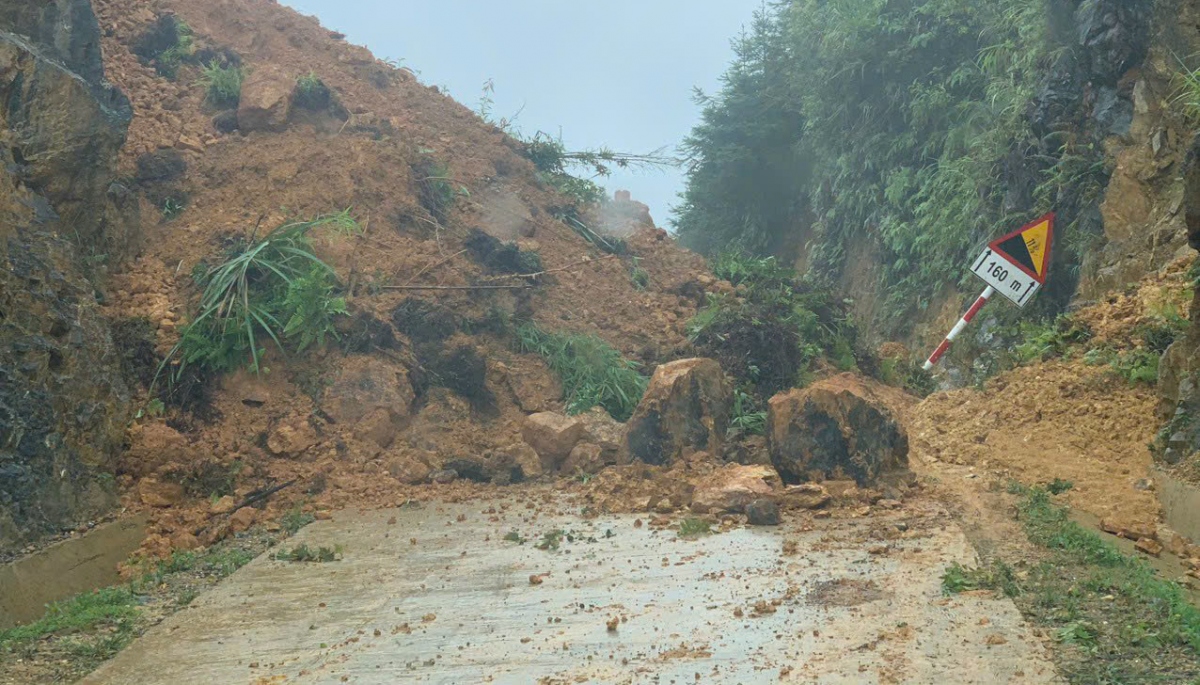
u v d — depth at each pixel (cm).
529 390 1166
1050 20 1605
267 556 759
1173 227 1208
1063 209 1492
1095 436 923
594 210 1739
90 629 614
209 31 1636
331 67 1697
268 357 1075
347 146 1394
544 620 578
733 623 546
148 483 894
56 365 863
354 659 537
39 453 798
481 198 1520
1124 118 1409
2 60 980
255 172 1318
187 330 1042
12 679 532
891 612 542
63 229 1031
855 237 2481
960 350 1686
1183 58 1303
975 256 1736
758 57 3098
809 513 794
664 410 977
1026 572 598
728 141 3094
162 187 1263
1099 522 743
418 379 1112
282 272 1135
